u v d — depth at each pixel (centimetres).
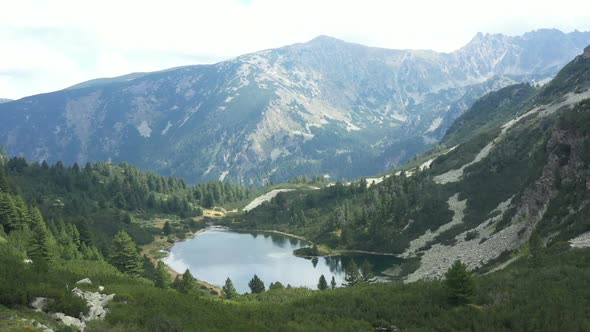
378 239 14788
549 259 5259
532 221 7975
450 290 4653
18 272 4419
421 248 12331
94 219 17688
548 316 3631
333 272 12638
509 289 4519
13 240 8912
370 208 17375
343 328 4188
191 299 5297
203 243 18275
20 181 19662
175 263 14375
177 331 3841
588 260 4812
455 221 12838
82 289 4650
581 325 3394
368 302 5081
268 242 18375
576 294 3994
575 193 6950
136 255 10150
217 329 3994
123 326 3650
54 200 18762
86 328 3494
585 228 5938
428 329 3981
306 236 18938
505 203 12144
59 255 9462
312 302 5512
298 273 12712
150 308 4378
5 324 3153
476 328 3797
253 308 5328
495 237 9069
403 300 4969
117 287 5162
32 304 3697
